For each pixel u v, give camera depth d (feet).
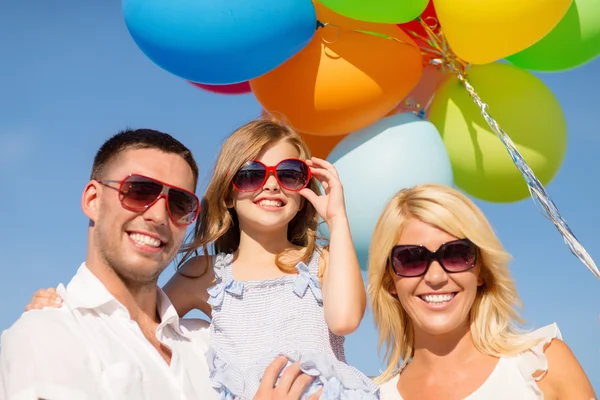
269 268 12.52
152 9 12.83
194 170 11.62
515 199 15.66
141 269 10.64
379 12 13.73
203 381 10.94
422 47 15.55
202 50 12.93
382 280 11.98
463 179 15.61
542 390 10.74
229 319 11.95
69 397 9.23
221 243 13.26
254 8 12.76
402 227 11.64
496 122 14.88
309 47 14.28
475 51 14.11
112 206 10.68
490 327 11.44
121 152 10.91
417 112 15.97
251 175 12.53
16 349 9.46
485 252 11.46
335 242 12.10
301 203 13.28
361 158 14.56
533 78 15.80
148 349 10.36
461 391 11.04
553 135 15.23
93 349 9.82
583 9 15.03
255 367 11.30
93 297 10.28
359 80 14.11
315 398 10.68
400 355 12.01
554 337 11.21
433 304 11.32
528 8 13.32
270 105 14.79
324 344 11.86
